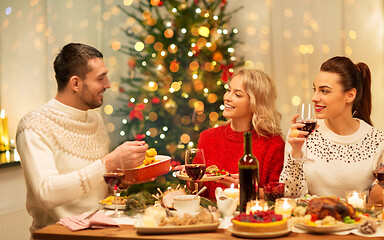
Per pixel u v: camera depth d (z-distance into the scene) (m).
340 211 1.63
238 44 5.06
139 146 2.05
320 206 1.63
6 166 3.66
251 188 1.73
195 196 1.88
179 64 4.32
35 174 2.07
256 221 1.54
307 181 2.42
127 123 4.45
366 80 2.48
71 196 2.01
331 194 2.39
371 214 1.76
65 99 2.34
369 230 1.55
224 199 1.86
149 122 4.32
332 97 2.32
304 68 4.87
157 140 4.28
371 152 2.38
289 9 4.91
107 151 2.55
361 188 2.36
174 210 1.88
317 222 1.58
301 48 4.88
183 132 4.27
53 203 2.01
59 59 2.33
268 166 2.61
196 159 2.08
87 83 2.31
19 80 4.51
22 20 4.50
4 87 4.44
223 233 1.60
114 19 5.08
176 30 4.34
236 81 2.63
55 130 2.25
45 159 2.12
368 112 2.52
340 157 2.39
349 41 4.75
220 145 2.74
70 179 2.00
